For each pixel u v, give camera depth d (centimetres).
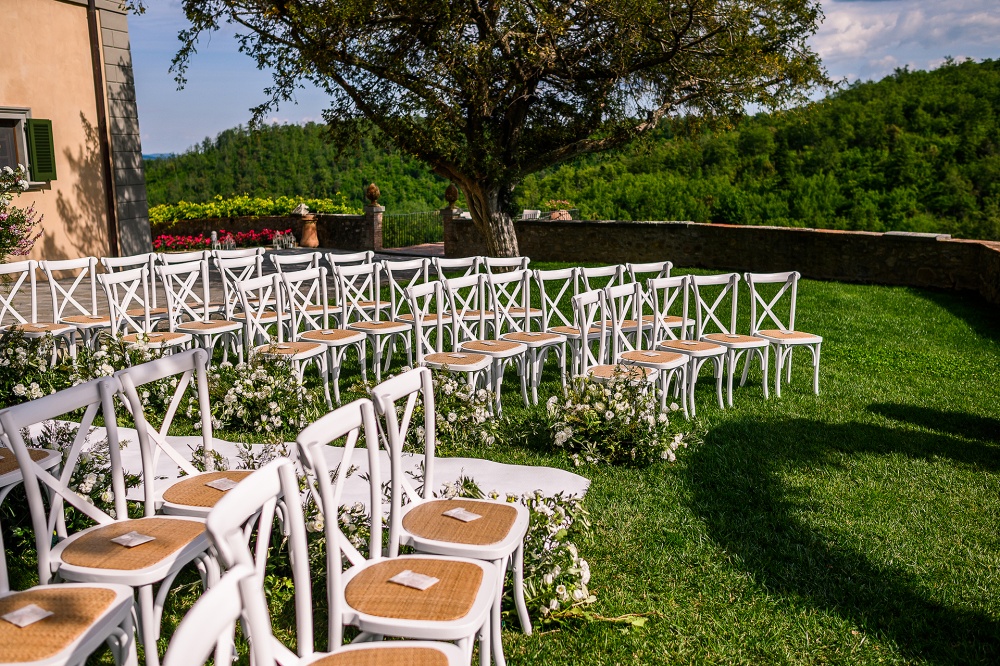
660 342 668
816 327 990
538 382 683
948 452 522
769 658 288
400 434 292
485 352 596
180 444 511
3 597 228
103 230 1533
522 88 1469
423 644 210
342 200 2653
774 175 3594
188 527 277
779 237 1503
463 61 1339
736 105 1532
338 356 663
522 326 833
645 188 3478
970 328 989
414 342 852
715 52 1445
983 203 3325
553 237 1766
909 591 336
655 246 1647
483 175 1538
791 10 1462
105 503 389
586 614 307
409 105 1384
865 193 3431
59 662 197
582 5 1391
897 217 3397
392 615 222
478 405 539
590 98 1541
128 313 742
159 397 589
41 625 213
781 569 353
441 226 2406
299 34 1291
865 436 553
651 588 336
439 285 605
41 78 1391
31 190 1371
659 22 1382
